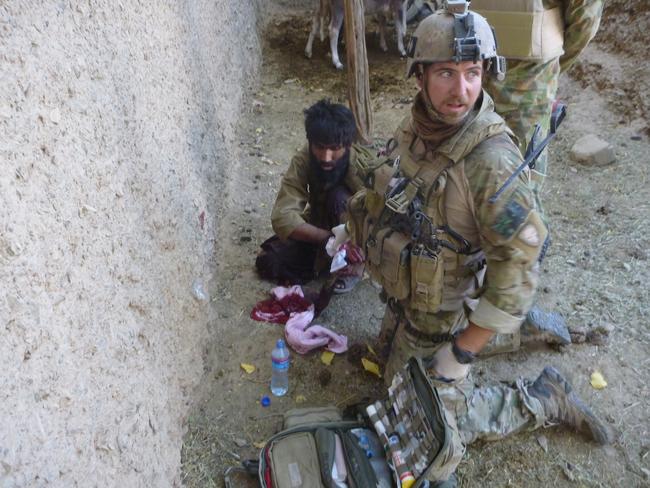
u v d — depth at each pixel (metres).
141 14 2.72
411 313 2.32
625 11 5.03
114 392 1.90
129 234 2.21
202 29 4.00
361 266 3.23
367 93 4.19
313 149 2.94
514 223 1.78
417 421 2.10
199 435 2.49
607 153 4.20
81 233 1.85
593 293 3.19
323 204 3.23
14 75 1.62
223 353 2.90
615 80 4.83
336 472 2.20
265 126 5.05
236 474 2.34
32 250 1.58
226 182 3.95
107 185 2.07
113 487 1.78
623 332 2.96
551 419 2.48
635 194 3.89
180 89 3.23
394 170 2.08
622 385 2.72
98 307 1.89
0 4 1.62
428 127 1.91
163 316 2.42
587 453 2.44
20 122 1.61
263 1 7.13
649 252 3.42
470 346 2.01
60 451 1.55
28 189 1.61
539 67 2.70
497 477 2.36
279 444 2.29
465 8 1.75
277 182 4.26
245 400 2.67
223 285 3.29
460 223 1.96
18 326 1.48
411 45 1.82
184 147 3.13
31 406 1.47
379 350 2.76
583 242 3.55
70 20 1.99
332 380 2.78
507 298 1.86
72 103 1.90
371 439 2.29
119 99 2.29
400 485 2.07
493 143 1.85
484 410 2.41
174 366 2.45
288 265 3.30
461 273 2.12
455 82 1.75
